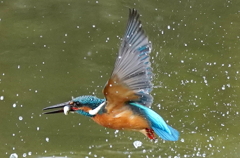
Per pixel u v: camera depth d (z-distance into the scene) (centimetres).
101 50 1288
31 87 1146
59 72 1202
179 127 1055
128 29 623
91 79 1177
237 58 1283
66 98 1106
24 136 1000
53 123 1049
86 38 1338
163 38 1345
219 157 961
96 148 974
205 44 1333
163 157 959
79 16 1433
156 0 1498
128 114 661
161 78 1201
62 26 1386
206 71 1232
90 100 679
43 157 935
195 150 981
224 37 1365
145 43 631
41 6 1464
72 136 1010
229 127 1062
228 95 1156
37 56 1259
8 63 1232
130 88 631
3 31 1352
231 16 1449
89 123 1059
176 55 1283
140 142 978
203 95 1155
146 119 658
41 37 1337
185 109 1112
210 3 1493
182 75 1215
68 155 943
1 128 1020
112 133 1030
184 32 1377
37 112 1073
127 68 614
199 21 1423
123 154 961
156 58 1266
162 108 1109
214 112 1105
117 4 1482
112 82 618
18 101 1102
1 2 1464
